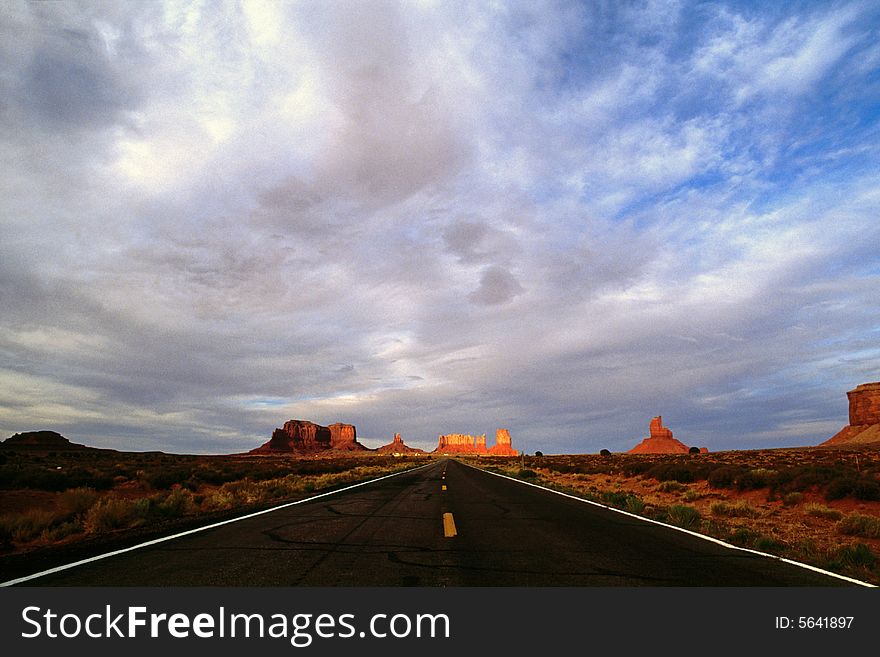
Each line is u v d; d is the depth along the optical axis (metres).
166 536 8.73
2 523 9.97
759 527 11.83
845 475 17.53
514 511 12.98
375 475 34.94
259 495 17.72
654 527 10.43
